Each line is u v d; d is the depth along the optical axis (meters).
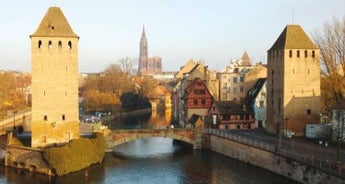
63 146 69.50
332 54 85.94
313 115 87.25
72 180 65.44
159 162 79.56
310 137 80.31
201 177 67.94
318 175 54.38
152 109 193.38
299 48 86.06
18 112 140.12
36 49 74.25
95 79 180.88
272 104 91.69
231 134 86.44
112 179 66.75
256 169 71.50
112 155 85.44
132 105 175.75
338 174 50.16
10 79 172.88
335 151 66.50
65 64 75.50
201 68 126.12
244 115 105.50
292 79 86.06
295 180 60.31
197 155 86.19
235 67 140.62
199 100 113.31
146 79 196.75
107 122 139.75
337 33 85.31
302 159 59.69
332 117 75.69
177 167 75.31
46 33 74.50
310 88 87.06
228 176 67.81
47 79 74.75
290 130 85.94
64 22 76.50
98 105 154.38
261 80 113.69
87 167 74.38
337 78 84.50
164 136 89.75
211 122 106.62
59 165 67.00
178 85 139.88
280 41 89.56
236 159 80.06
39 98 74.56
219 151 87.31
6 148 73.25
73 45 75.75
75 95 76.31
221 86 126.50
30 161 70.00
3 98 146.12
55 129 75.38
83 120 121.25
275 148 67.88
